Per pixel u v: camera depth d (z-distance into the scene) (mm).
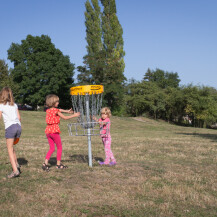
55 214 3186
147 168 5828
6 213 3170
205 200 3834
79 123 5473
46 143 10914
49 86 42125
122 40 51031
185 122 63375
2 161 6289
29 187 4152
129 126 33031
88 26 50812
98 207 3426
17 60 41594
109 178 4848
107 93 50656
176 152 8711
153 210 3365
